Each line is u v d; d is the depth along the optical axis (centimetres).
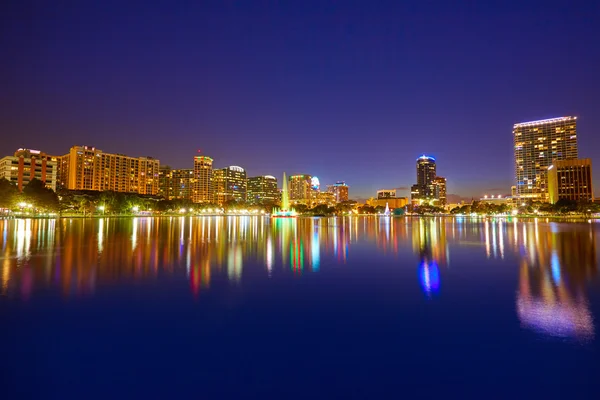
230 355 813
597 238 4084
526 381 689
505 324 1020
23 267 1919
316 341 897
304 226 7638
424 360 787
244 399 634
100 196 13838
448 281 1641
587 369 735
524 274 1806
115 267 1956
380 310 1170
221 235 4528
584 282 1591
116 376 716
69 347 855
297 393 653
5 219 9256
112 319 1062
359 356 809
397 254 2661
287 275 1778
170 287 1488
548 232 5303
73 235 4166
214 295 1360
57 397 642
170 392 657
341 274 1811
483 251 2848
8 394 648
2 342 883
